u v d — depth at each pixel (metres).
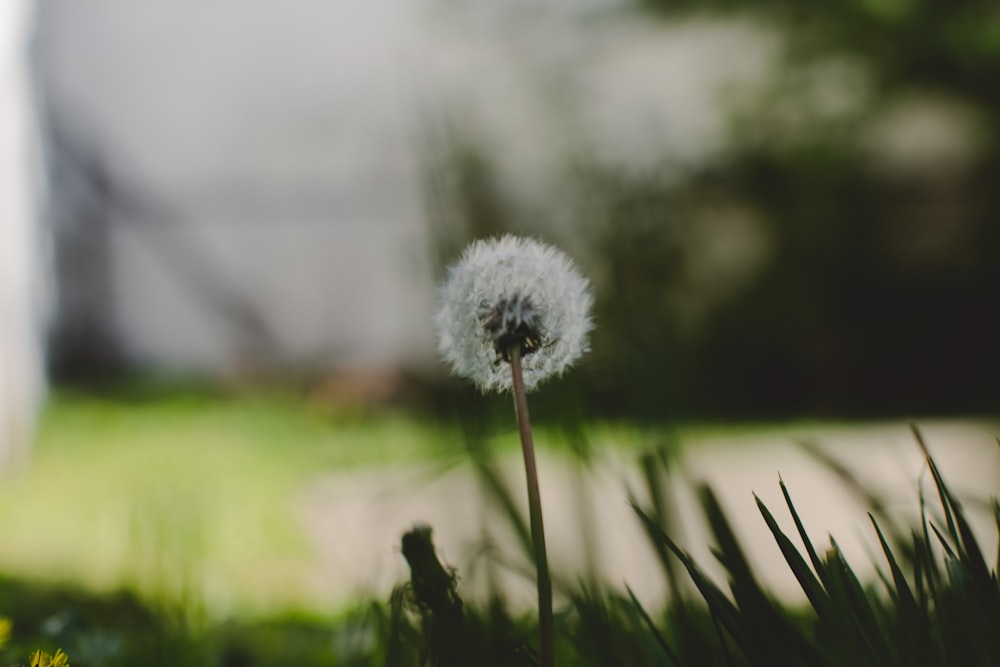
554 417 1.79
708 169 9.09
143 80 11.70
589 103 8.79
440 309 1.11
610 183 3.09
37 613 3.19
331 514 4.66
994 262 9.84
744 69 8.87
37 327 8.94
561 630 1.48
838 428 8.22
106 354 11.47
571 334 1.09
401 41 9.91
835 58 8.34
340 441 7.45
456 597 1.09
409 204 11.23
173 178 11.79
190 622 2.25
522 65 9.05
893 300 10.03
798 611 2.15
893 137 8.83
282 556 4.39
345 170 11.82
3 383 7.31
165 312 11.69
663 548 1.41
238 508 5.41
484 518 1.67
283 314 11.75
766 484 5.37
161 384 10.97
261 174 11.92
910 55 7.99
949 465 5.16
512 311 1.06
